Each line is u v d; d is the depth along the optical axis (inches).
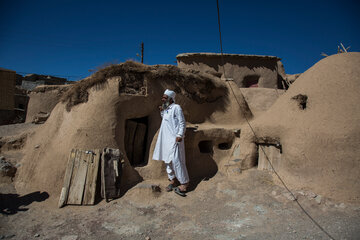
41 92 343.9
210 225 126.8
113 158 167.0
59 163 172.4
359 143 136.1
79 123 181.3
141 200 154.6
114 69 189.5
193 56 456.1
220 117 234.1
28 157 201.2
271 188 160.9
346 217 120.6
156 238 115.3
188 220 133.0
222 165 201.0
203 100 230.4
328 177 141.3
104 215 138.0
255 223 125.6
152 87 200.7
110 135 177.0
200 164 197.0
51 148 189.8
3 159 202.4
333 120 147.5
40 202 153.6
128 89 192.1
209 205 149.6
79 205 149.5
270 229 118.1
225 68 462.6
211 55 454.9
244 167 192.7
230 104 240.1
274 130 179.3
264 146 191.3
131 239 114.3
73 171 159.3
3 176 180.9
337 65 166.1
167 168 171.6
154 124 197.8
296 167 156.6
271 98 362.0
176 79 215.0
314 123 154.9
